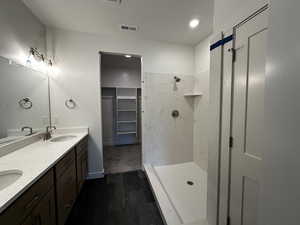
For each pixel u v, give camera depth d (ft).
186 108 9.50
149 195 6.70
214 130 4.32
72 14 6.07
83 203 6.14
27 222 2.81
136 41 8.29
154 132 9.07
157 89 8.88
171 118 9.28
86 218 5.34
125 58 11.38
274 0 1.82
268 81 1.92
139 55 8.40
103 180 7.97
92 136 8.01
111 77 13.98
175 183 7.38
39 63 6.55
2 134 4.50
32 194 2.97
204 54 8.34
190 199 6.16
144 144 8.98
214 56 4.29
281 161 1.77
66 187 4.81
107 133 14.69
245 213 3.38
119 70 14.12
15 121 5.13
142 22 6.64
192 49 9.26
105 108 14.52
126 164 10.05
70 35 7.40
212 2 5.35
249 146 3.27
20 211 2.61
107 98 14.49
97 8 5.67
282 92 1.75
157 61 8.71
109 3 5.38
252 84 3.17
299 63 1.58
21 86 5.46
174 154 9.51
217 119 4.18
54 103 7.41
